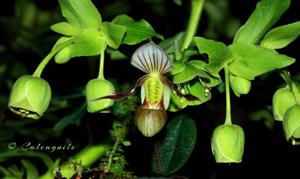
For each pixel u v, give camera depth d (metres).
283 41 0.58
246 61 0.57
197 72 0.56
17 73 0.89
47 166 0.67
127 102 0.63
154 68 0.58
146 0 0.88
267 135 0.80
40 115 0.57
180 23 0.86
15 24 0.91
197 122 0.77
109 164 0.62
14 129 0.73
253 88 0.72
